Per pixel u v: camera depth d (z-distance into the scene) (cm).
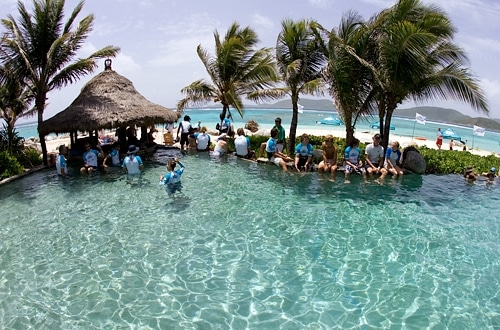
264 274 704
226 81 2083
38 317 569
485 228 939
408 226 941
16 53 1421
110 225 925
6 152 1400
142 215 991
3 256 761
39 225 922
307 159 1473
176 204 1075
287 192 1193
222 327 550
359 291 652
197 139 1872
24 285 657
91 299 617
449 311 597
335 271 718
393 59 1400
